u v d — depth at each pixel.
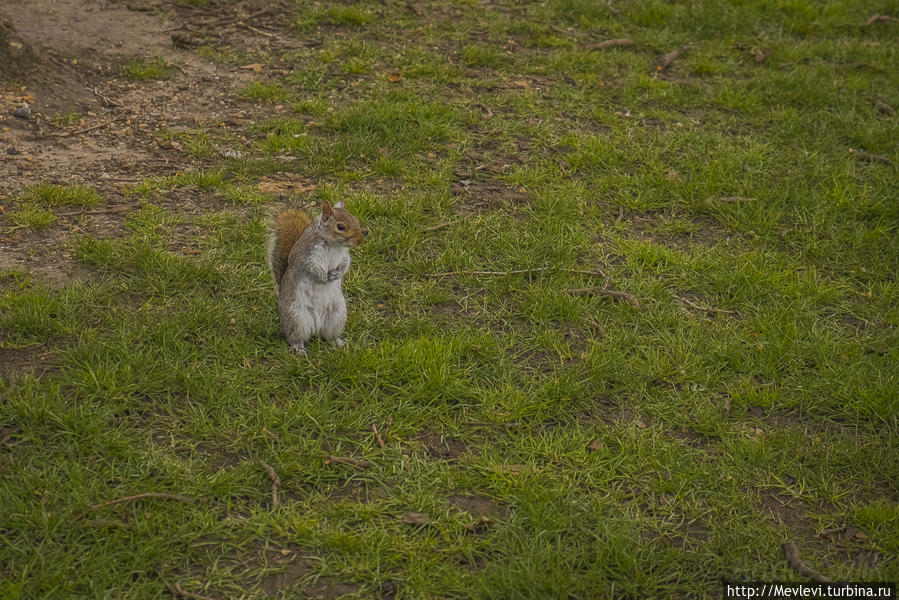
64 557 8.08
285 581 8.16
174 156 16.22
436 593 8.09
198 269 12.55
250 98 18.53
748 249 14.67
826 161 17.62
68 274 12.53
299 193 15.24
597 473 9.71
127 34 20.61
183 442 9.63
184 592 7.90
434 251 13.86
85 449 9.32
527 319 12.41
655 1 24.38
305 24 21.80
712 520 9.20
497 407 10.59
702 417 10.63
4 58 18.00
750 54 22.56
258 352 11.15
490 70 20.70
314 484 9.28
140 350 10.91
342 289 12.64
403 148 16.91
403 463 9.63
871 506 9.37
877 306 13.19
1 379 10.12
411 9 23.00
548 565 8.36
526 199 15.55
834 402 11.02
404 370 10.82
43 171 15.35
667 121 19.00
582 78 20.55
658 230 15.06
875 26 24.42
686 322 12.48
